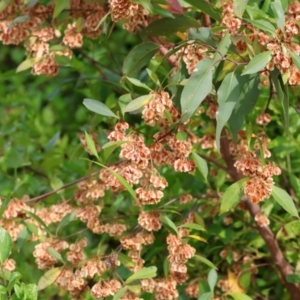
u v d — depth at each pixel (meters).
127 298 1.51
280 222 1.76
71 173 1.99
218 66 1.49
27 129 2.16
